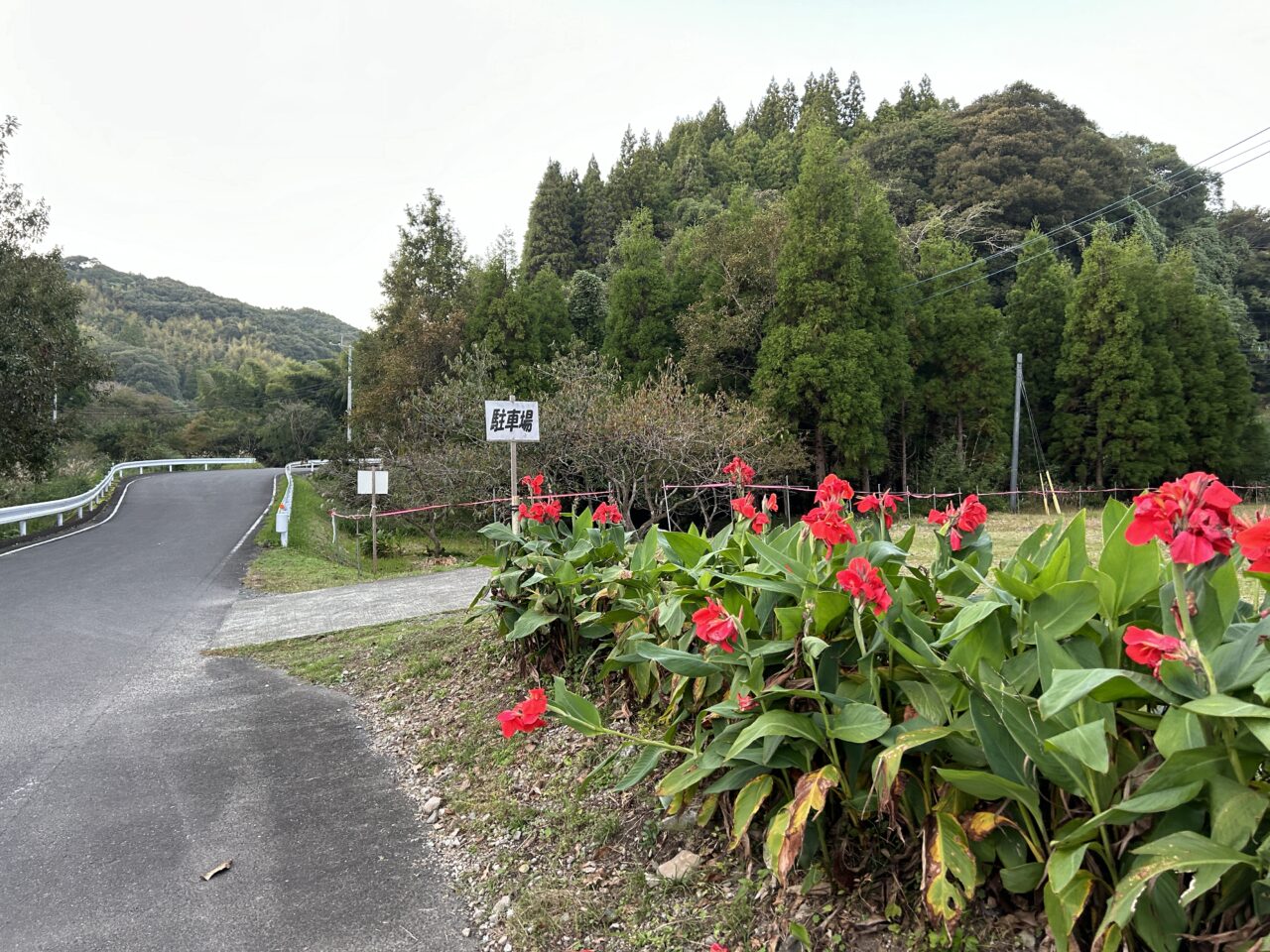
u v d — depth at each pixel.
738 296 22.73
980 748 2.09
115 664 6.67
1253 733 1.50
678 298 24.91
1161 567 2.04
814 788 2.15
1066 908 1.72
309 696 5.71
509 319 25.20
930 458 24.48
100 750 4.66
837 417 19.22
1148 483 24.56
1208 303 29.23
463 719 4.61
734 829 2.42
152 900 3.00
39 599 9.77
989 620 2.18
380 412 26.59
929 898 1.92
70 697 5.73
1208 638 1.83
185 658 6.88
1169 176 50.38
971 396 23.64
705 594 3.11
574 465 15.45
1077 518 2.45
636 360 24.34
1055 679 1.71
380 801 3.85
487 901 2.88
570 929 2.58
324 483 26.14
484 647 5.67
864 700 2.45
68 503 19.17
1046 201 39.09
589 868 2.91
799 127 58.69
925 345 23.70
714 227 24.23
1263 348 41.19
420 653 6.12
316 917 2.85
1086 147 43.03
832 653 2.53
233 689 5.93
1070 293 27.75
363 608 8.80
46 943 2.74
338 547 15.96
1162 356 25.62
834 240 19.98
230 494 27.20
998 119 42.50
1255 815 1.51
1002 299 35.53
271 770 4.32
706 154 58.78
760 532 3.81
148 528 18.39
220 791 4.03
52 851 3.43
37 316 18.06
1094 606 2.09
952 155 42.34
